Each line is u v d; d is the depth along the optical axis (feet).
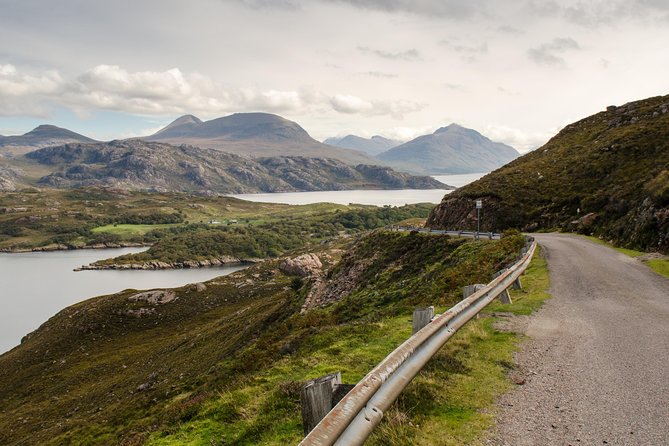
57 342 296.71
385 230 210.59
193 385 95.76
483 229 188.75
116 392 170.40
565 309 43.01
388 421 17.38
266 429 22.49
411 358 18.57
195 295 369.50
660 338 31.76
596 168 187.62
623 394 21.12
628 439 16.52
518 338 32.12
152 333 297.74
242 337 174.50
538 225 171.94
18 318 466.70
